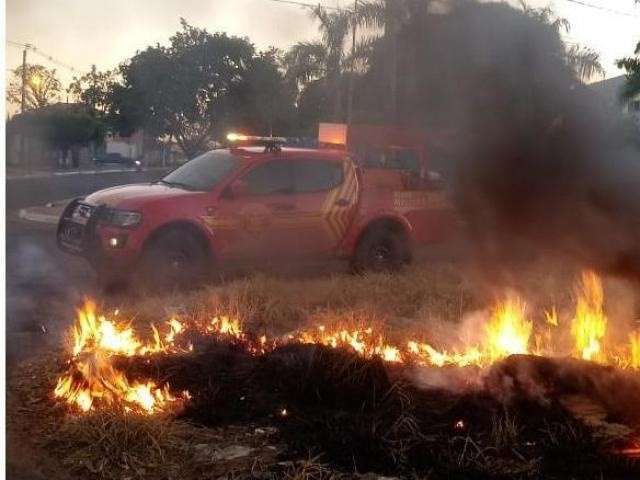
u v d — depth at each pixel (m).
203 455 4.07
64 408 4.58
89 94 33.88
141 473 3.89
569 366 4.75
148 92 28.78
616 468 4.00
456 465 3.95
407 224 10.46
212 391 4.76
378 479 3.83
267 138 10.35
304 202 9.65
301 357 4.90
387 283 8.59
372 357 4.87
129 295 8.36
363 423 4.37
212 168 9.52
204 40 28.09
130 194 9.05
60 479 3.78
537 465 3.99
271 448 4.15
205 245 9.02
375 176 10.28
